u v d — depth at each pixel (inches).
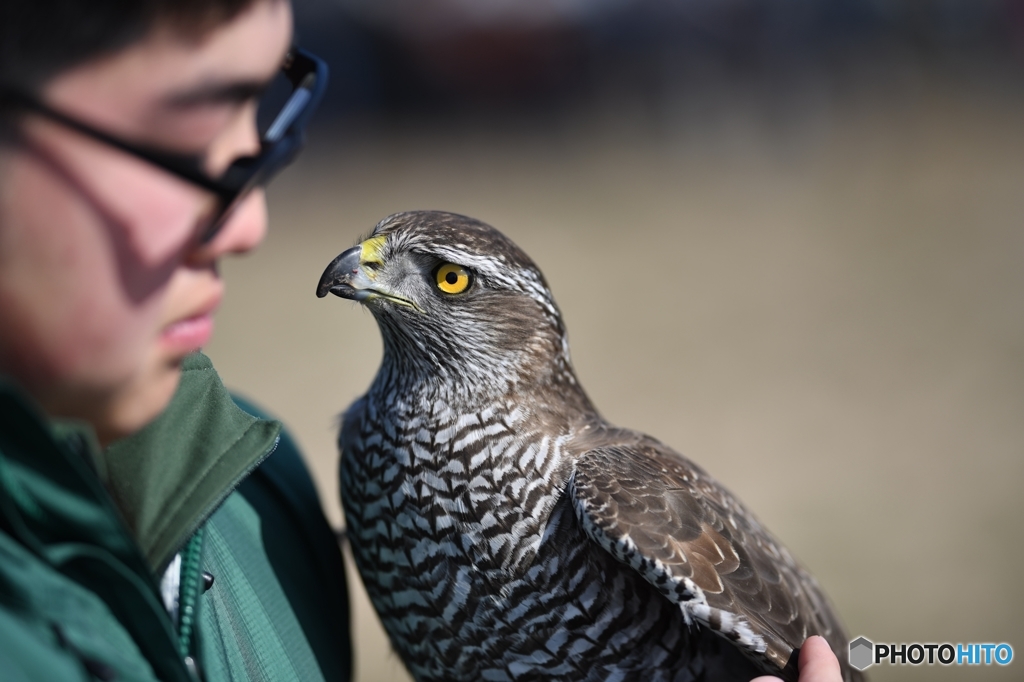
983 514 324.5
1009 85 913.5
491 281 124.3
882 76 920.3
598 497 110.7
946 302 518.9
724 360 458.6
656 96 904.3
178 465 77.7
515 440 120.3
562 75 911.0
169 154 56.7
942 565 292.5
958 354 455.5
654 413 403.2
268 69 60.7
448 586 115.0
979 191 684.7
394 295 123.6
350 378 426.0
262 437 82.9
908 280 554.6
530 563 112.8
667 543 109.3
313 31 877.8
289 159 66.2
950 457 365.1
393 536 118.4
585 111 904.3
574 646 112.7
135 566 63.0
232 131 63.0
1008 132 807.1
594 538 109.0
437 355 122.6
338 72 890.7
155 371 63.9
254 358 455.5
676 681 113.6
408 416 121.7
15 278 55.1
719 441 379.6
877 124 844.6
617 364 453.1
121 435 65.7
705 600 106.8
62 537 62.1
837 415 401.4
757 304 528.4
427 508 116.1
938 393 419.2
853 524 318.7
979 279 544.7
